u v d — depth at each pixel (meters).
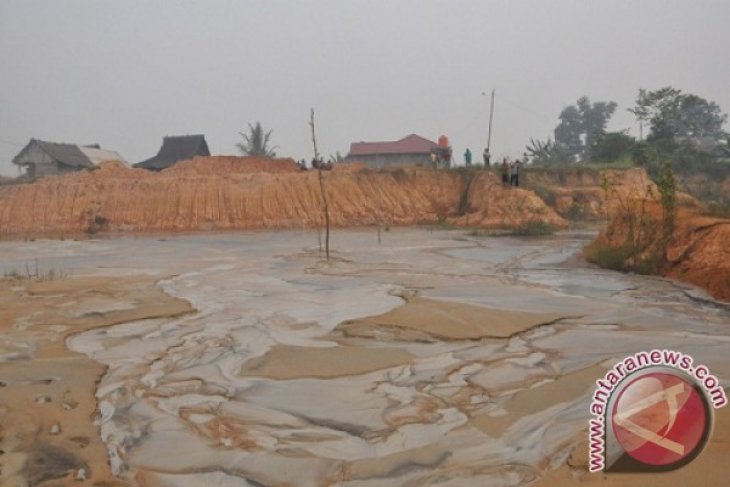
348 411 6.49
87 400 6.88
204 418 6.39
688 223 15.67
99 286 14.26
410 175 40.66
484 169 40.16
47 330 9.98
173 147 53.81
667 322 10.17
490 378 7.44
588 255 18.98
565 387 7.00
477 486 4.90
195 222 36.16
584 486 4.71
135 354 8.64
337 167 42.56
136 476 5.20
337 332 9.66
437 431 5.96
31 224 35.88
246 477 5.16
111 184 38.00
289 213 37.16
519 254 20.92
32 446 5.73
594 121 82.94
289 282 14.86
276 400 6.84
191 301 12.33
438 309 11.12
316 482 5.06
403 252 21.84
